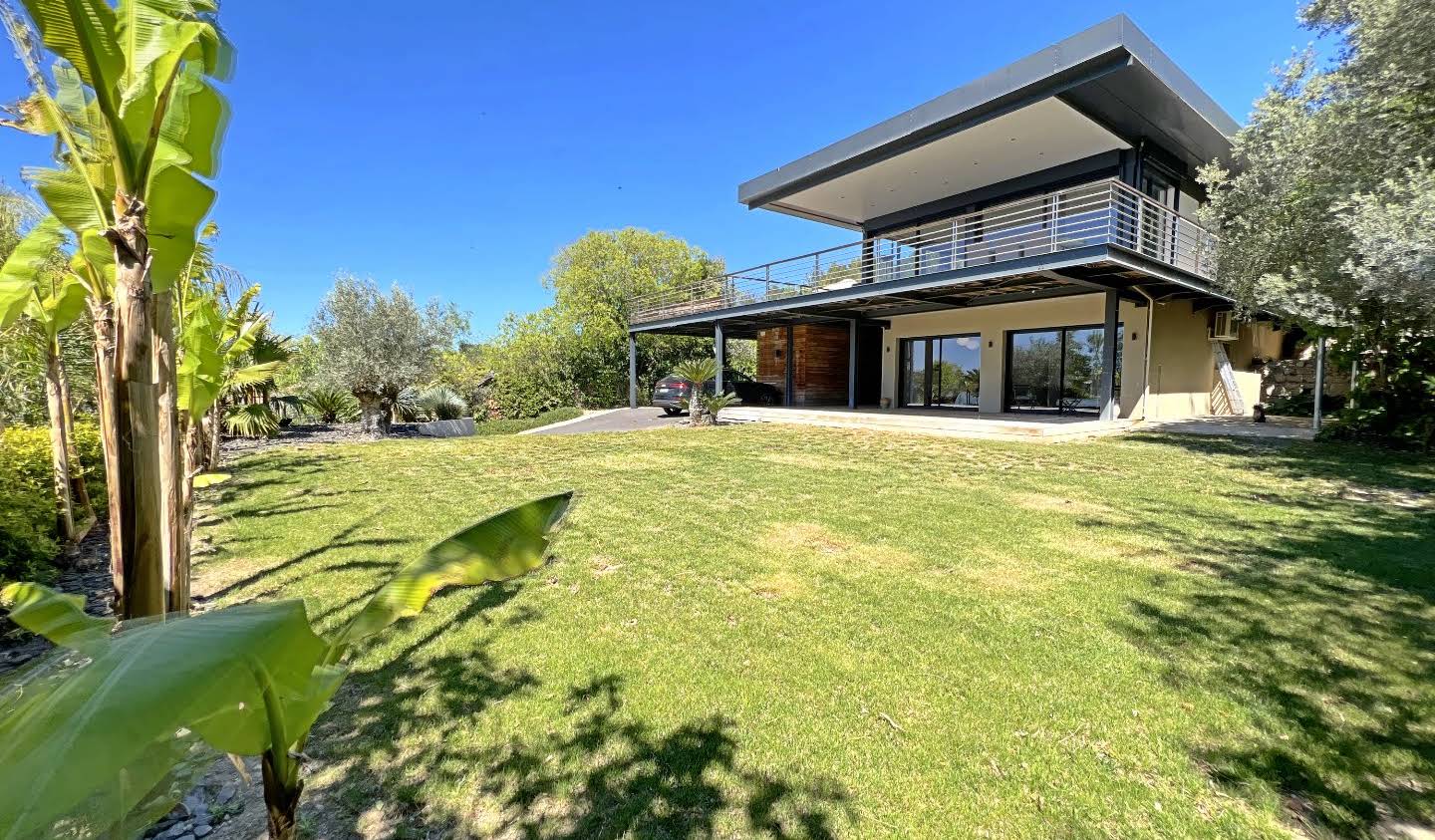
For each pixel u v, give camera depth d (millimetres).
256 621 1297
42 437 5730
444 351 14508
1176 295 13250
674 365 27828
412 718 2643
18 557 4008
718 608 3750
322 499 6879
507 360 23516
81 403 8164
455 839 1998
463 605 3824
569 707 2707
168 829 2076
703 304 18609
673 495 6871
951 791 2168
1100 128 11297
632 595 3961
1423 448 8898
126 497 2037
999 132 11555
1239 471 7727
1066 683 2844
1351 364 9961
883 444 10641
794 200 16062
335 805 2143
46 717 948
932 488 7059
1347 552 4594
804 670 2998
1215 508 5973
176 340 4035
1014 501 6371
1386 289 6969
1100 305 13398
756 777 2254
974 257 13906
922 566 4449
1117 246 9734
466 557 1883
